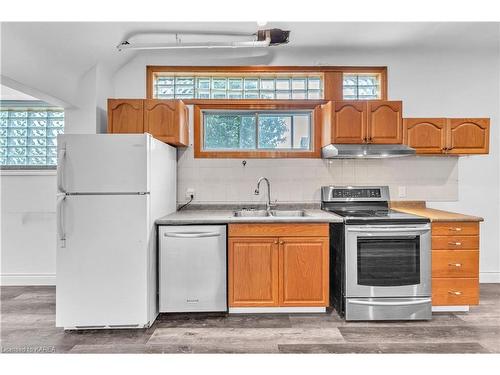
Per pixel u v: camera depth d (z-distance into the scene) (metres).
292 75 3.77
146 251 2.63
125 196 2.62
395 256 2.82
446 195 3.68
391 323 2.77
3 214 3.81
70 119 3.39
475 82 3.73
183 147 3.59
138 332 2.62
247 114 3.69
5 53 2.48
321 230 2.88
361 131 3.21
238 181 3.59
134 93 3.68
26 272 3.82
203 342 2.46
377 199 3.52
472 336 2.54
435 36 3.37
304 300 2.88
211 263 2.88
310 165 3.61
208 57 3.67
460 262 2.87
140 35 3.26
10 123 4.02
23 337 2.56
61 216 2.59
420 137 3.30
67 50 2.98
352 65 3.68
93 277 2.61
